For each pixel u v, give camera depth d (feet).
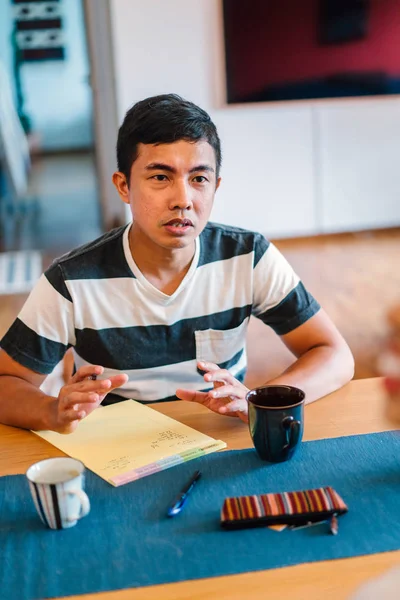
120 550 2.81
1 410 4.04
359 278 13.53
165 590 2.58
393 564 2.67
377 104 16.69
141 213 4.09
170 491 3.23
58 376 5.16
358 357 9.46
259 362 9.80
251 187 16.70
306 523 2.94
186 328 4.57
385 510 3.02
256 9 15.43
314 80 16.07
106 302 4.42
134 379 4.60
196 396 3.93
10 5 31.68
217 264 4.58
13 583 2.65
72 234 18.26
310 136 16.62
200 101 15.90
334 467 3.39
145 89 15.62
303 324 4.74
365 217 17.42
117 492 3.24
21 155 23.27
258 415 3.39
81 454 3.61
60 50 32.48
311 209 17.12
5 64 32.32
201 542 2.84
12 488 3.33
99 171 16.48
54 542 2.89
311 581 2.60
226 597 2.53
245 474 3.36
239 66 15.75
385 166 17.16
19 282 14.06
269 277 4.69
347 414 4.00
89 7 15.30
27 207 22.16
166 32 15.37
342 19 15.72
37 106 33.17
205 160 4.00
